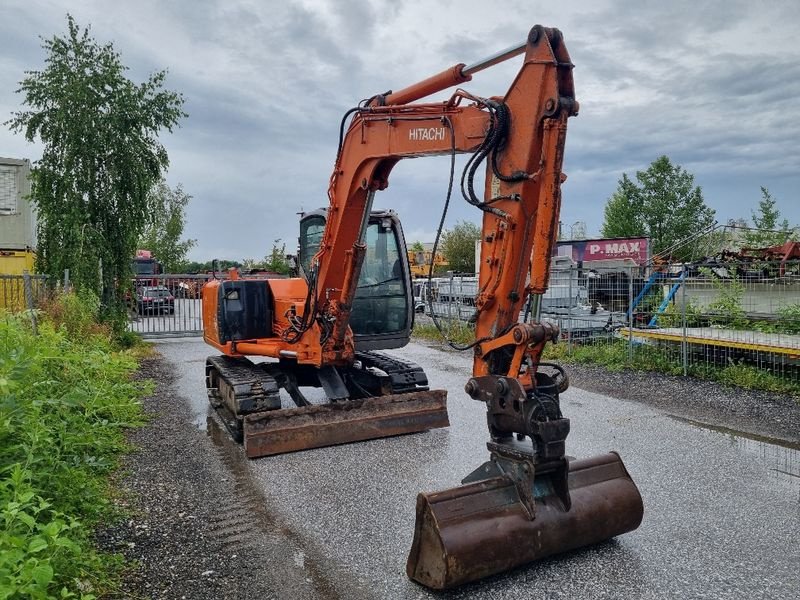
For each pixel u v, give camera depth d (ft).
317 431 22.45
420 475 19.60
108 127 47.73
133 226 49.57
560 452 13.05
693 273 45.57
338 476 19.60
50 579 9.55
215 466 20.63
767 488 18.28
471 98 15.53
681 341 37.14
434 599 12.37
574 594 12.44
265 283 27.78
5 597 9.27
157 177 51.03
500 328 14.57
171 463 20.92
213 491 18.37
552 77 13.50
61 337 24.32
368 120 20.15
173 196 145.69
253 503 17.46
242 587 12.90
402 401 24.11
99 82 47.21
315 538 15.23
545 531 13.08
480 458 21.22
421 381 26.32
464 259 153.38
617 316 50.42
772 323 38.06
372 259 27.22
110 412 25.94
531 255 14.57
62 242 46.93
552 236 13.52
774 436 23.99
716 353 35.76
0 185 69.31
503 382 13.55
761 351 32.96
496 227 14.74
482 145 14.70
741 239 69.21
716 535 15.05
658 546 14.46
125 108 48.19
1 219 69.41
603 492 14.23
